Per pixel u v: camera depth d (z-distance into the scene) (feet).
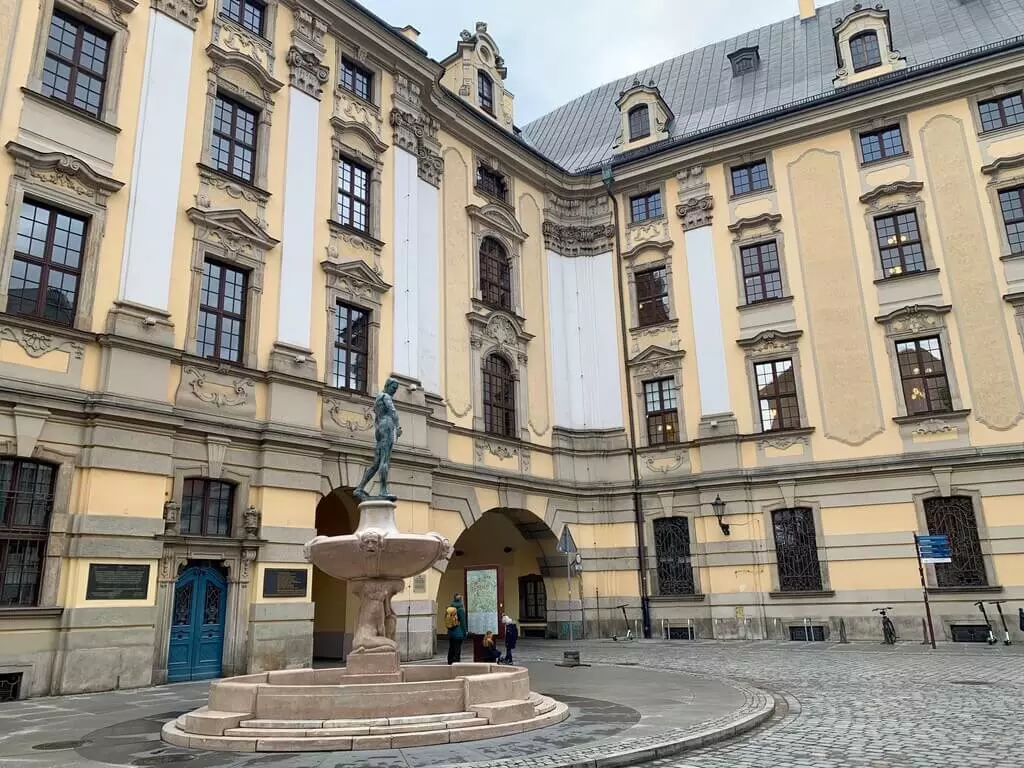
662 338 91.61
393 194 72.84
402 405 67.97
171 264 53.88
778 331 84.74
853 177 85.66
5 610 42.11
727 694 40.83
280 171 62.95
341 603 67.67
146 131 54.13
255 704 29.91
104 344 48.88
